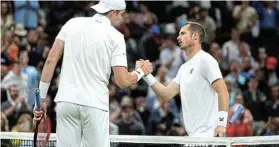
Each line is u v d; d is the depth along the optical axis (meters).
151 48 55.19
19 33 50.78
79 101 20.31
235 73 51.81
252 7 60.41
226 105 23.17
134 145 24.92
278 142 23.78
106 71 20.72
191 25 24.23
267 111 49.34
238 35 56.38
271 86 53.97
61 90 20.59
